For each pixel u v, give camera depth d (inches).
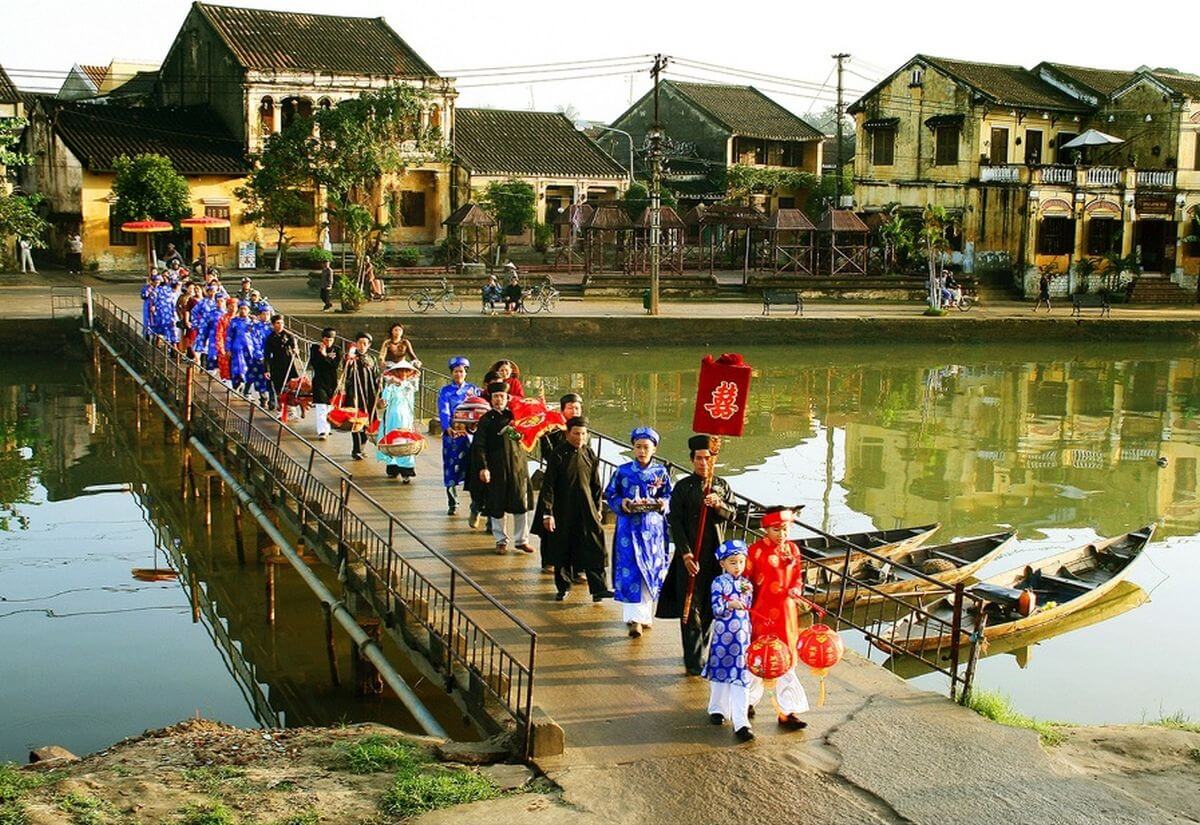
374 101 1633.9
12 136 1274.6
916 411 1246.3
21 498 864.3
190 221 1707.7
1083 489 930.1
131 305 1422.2
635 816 291.9
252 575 700.0
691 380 1366.9
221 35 1977.1
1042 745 342.0
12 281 1676.9
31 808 287.0
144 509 842.8
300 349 1021.8
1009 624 568.4
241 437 720.3
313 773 316.2
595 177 2182.6
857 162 2230.6
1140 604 648.4
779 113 2573.8
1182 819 296.7
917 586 617.3
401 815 289.9
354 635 459.5
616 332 1555.1
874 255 2076.8
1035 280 2010.3
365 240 1637.6
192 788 304.0
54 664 566.6
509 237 2172.7
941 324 1685.5
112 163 1784.0
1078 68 2251.5
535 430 505.0
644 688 372.5
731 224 1919.3
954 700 372.8
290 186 1672.0
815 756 327.9
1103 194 2037.4
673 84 2517.2
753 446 1066.1
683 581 379.2
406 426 634.8
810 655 350.0
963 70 2091.5
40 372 1301.7
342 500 499.2
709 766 320.2
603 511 565.0
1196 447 1098.7
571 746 331.3
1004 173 2012.8
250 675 559.8
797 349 1625.2
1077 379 1465.3
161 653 584.1
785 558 348.8
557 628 421.4
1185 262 2105.1
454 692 379.2
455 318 1480.1
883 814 294.8
